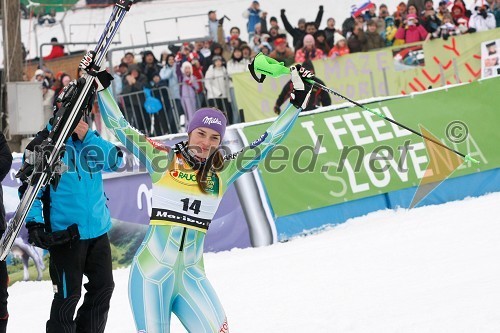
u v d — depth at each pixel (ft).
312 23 91.50
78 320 30.99
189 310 25.79
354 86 86.22
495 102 66.44
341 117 63.00
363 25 90.33
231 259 55.36
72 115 27.73
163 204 26.09
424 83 87.61
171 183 26.12
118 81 86.58
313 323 34.27
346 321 33.65
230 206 59.57
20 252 55.67
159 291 25.61
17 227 28.55
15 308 47.03
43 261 56.13
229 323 36.37
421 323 31.45
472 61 88.63
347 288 40.50
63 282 30.07
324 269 46.29
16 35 84.84
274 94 84.33
